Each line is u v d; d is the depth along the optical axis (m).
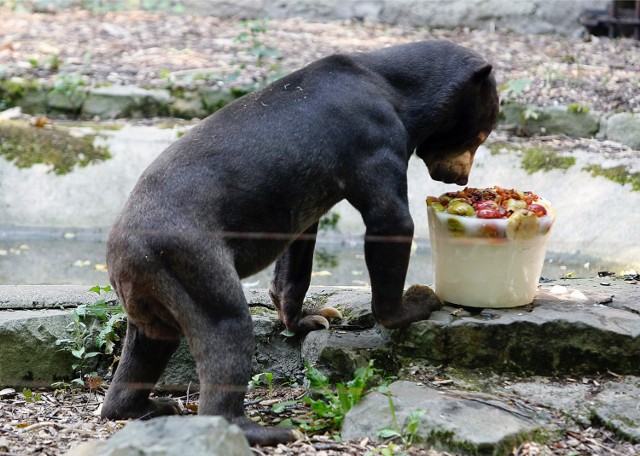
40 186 16.11
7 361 9.72
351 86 8.98
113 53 20.09
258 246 8.65
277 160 8.54
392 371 9.41
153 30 21.81
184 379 9.95
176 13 23.44
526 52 20.28
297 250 9.68
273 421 8.78
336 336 9.73
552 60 19.67
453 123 9.62
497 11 22.20
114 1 24.23
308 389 9.48
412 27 22.58
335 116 8.80
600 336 9.29
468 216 9.43
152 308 8.37
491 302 9.64
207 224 8.19
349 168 8.89
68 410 9.16
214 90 18.08
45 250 15.00
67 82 18.12
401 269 9.08
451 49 9.50
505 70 19.05
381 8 22.84
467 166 10.00
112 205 16.02
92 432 8.33
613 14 21.34
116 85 18.34
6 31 21.42
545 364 9.36
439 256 9.76
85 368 9.93
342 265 14.32
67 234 15.78
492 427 7.99
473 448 7.72
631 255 13.84
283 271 9.88
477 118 9.67
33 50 19.95
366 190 8.91
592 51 20.36
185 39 21.14
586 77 18.53
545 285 11.09
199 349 8.09
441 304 9.73
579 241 14.48
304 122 8.69
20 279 13.25
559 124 17.17
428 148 10.02
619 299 10.29
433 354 9.37
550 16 21.95
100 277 13.45
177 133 16.88
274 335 10.15
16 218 15.84
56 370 9.88
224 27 22.22
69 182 16.14
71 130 16.94
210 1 23.33
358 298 10.55
